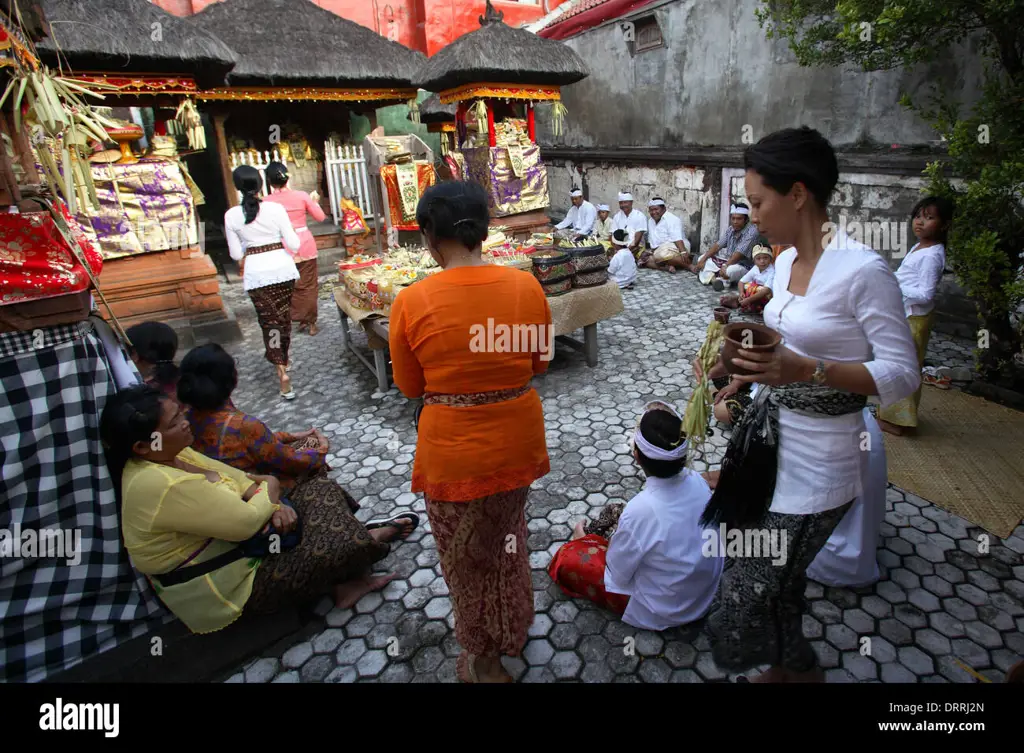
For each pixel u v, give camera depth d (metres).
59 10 5.59
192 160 9.97
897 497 3.17
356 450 3.99
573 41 10.36
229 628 2.46
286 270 4.61
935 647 2.26
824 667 2.20
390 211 8.62
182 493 2.14
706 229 8.32
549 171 11.74
